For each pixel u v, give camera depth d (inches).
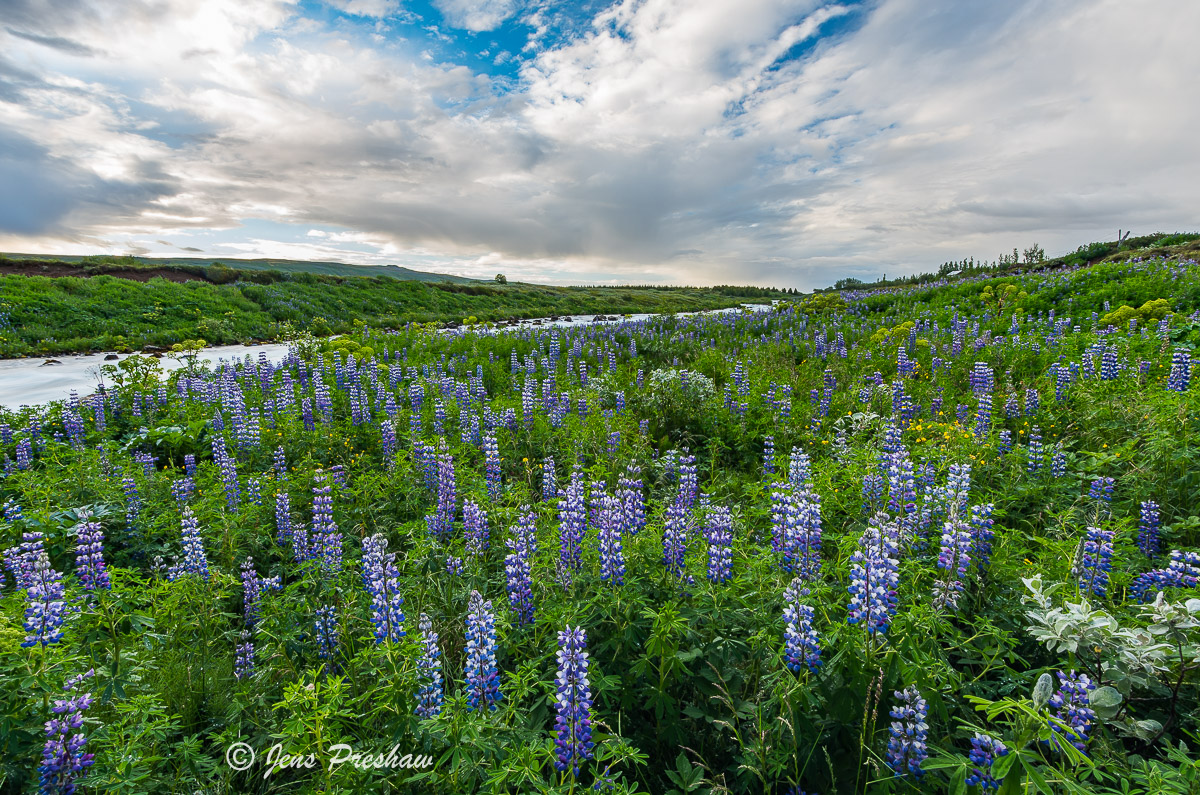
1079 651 129.5
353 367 600.1
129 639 163.8
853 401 438.0
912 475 210.1
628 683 141.6
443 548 219.6
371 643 164.6
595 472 315.3
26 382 699.4
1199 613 119.3
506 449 377.4
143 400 502.3
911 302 1109.1
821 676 123.3
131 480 295.9
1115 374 401.7
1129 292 732.0
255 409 466.6
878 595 119.2
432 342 920.9
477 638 121.9
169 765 135.1
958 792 95.2
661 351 802.8
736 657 141.6
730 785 126.2
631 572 174.7
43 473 334.6
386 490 299.6
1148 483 233.3
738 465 363.9
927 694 115.5
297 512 277.1
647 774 131.4
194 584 189.9
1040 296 837.2
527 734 119.6
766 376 546.0
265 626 178.7
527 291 2667.3
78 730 120.8
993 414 364.2
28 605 136.5
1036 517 231.3
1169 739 123.1
